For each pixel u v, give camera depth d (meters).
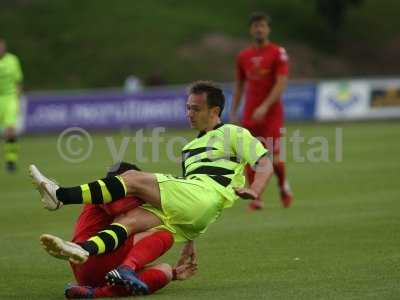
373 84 97.00
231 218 33.66
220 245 27.22
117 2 145.00
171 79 126.44
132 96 97.31
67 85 127.06
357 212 33.28
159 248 19.45
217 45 134.00
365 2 155.75
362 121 96.62
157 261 25.14
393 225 29.47
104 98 97.88
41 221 34.53
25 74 128.75
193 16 141.62
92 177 50.25
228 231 30.09
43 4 142.75
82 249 18.33
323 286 20.17
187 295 19.55
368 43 145.62
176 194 19.78
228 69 129.12
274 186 45.56
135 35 135.38
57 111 98.38
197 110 21.36
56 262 25.22
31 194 44.25
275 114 37.78
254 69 38.16
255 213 35.00
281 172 36.69
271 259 24.41
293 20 146.25
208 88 21.39
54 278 22.75
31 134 98.75
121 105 97.75
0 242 29.36
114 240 18.98
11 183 50.19
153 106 96.88
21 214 36.69
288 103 98.25
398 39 147.00
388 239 26.81
